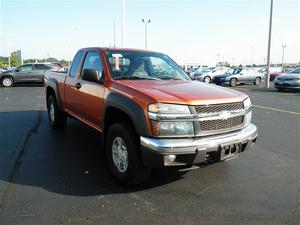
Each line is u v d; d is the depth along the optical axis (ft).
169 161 13.08
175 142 13.10
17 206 12.91
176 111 13.17
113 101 15.15
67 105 23.00
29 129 26.48
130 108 13.91
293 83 65.98
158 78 17.94
